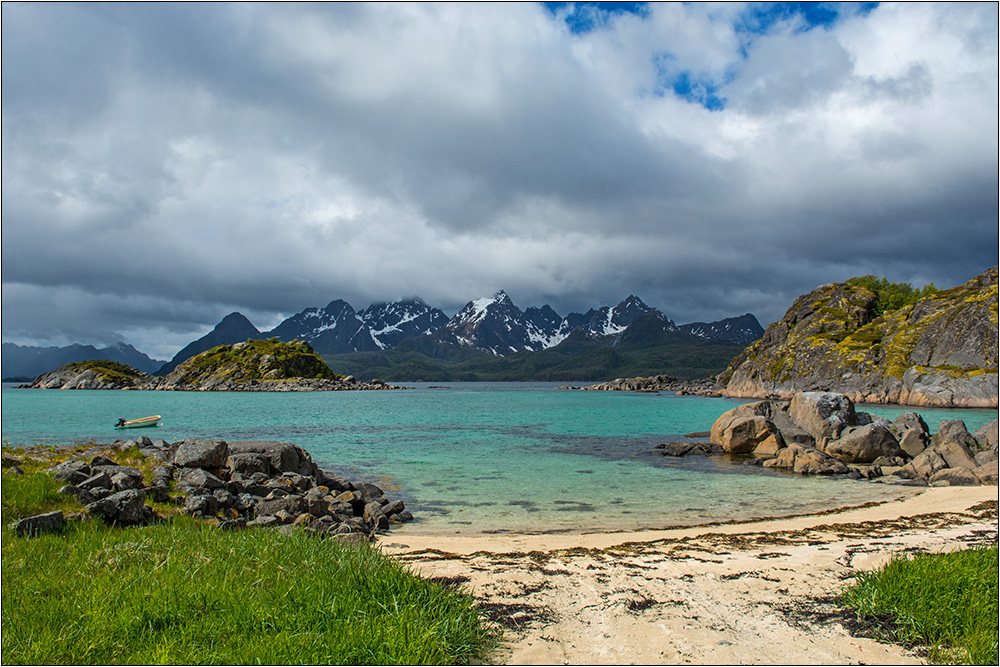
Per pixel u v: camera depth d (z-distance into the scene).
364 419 76.62
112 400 136.75
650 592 9.55
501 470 33.44
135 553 9.82
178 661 6.13
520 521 20.78
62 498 13.99
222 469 23.39
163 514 15.95
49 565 9.25
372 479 30.27
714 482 29.47
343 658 6.26
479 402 131.75
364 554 9.61
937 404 101.06
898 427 41.88
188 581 8.17
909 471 31.12
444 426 65.75
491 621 8.03
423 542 16.05
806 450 36.59
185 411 94.38
